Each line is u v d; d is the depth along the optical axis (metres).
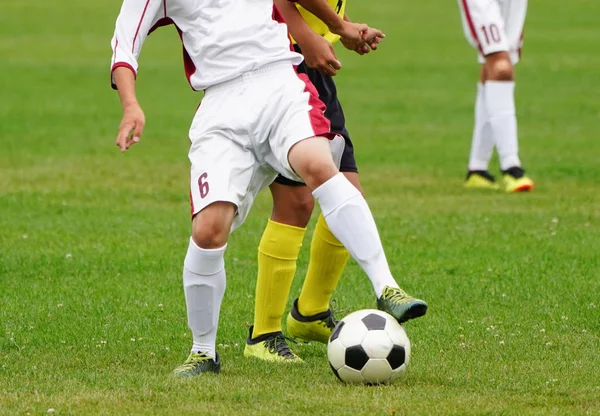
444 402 16.77
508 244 31.86
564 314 23.62
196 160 18.78
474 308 24.39
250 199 19.28
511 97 42.09
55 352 20.62
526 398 17.12
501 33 41.91
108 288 26.59
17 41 104.69
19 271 28.52
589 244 31.64
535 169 46.94
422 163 48.97
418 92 75.75
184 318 23.70
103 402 16.86
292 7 20.83
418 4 136.88
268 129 18.58
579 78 81.50
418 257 30.22
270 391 17.53
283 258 20.69
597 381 18.28
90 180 44.09
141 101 71.44
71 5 135.62
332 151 21.02
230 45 18.98
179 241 32.66
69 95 73.69
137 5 19.03
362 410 16.34
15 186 42.56
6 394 17.34
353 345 17.86
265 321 20.84
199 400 16.98
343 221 18.11
